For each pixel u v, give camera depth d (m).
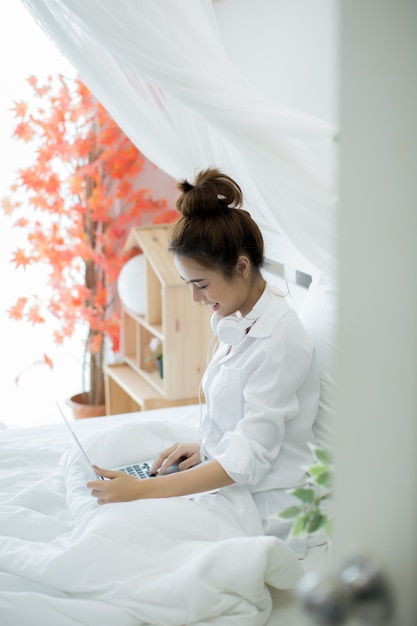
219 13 2.29
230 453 1.56
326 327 1.76
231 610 1.33
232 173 1.98
